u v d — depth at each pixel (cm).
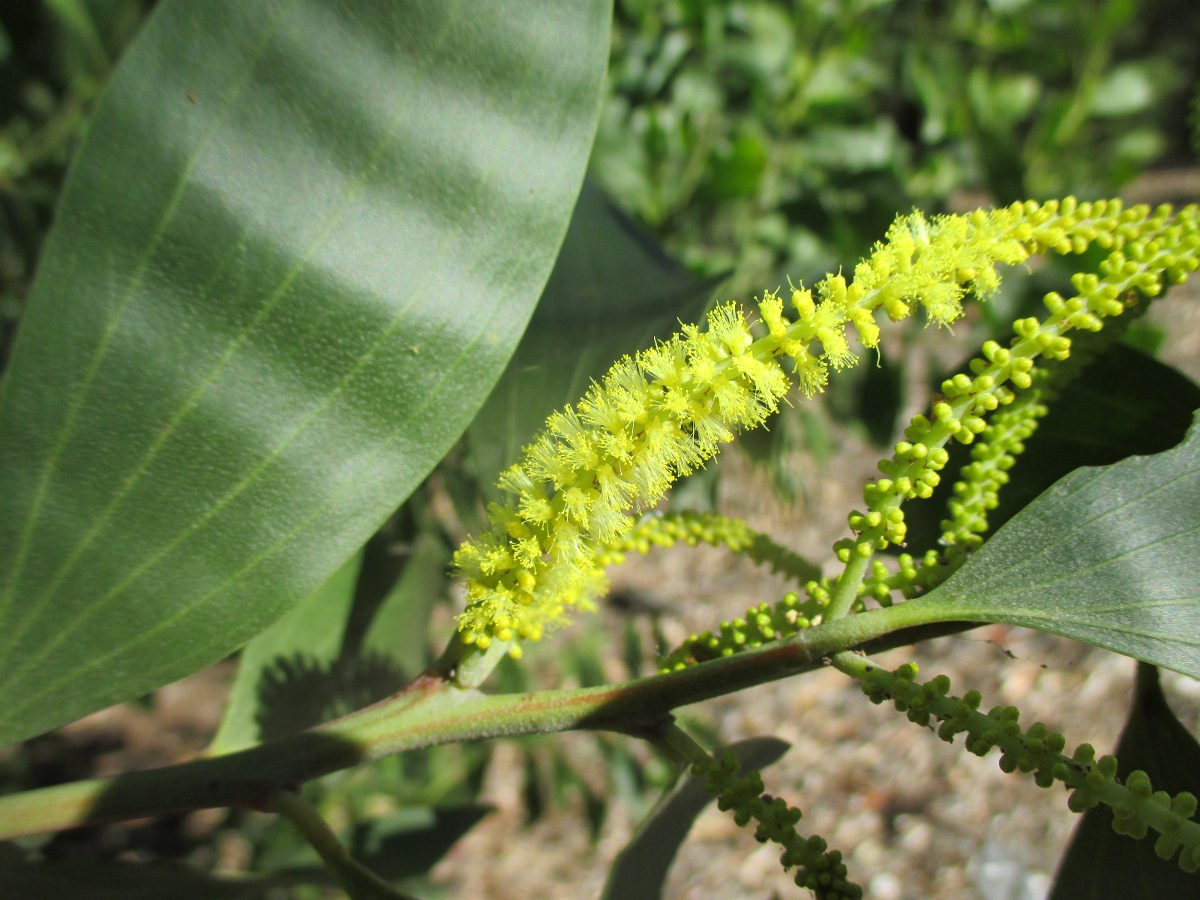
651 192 45
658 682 13
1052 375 15
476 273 13
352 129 12
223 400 12
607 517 13
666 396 13
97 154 12
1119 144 55
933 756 74
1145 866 14
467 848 69
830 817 70
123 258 12
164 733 69
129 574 12
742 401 13
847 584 13
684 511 17
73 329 12
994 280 13
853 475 78
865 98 53
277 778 14
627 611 59
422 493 23
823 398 40
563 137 13
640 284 18
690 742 13
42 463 12
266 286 12
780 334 13
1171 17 92
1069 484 13
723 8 47
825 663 13
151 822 55
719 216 49
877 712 78
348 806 51
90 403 12
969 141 47
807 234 48
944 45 50
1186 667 12
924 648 77
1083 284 13
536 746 45
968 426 13
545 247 13
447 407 13
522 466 14
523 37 13
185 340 12
